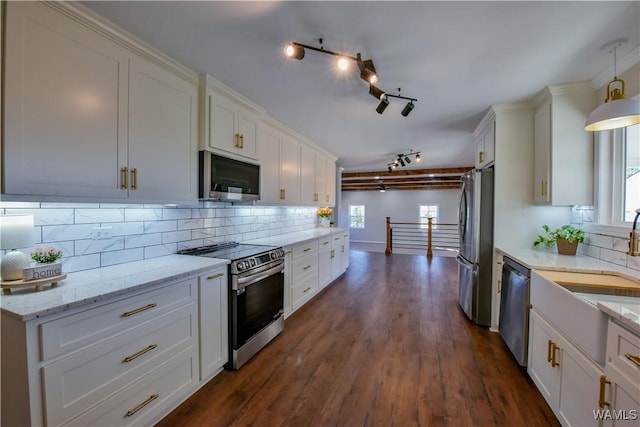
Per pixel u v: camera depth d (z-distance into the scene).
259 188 2.85
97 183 1.55
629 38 1.68
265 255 2.53
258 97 2.60
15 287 1.30
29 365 1.10
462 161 6.12
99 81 1.55
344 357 2.34
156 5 1.41
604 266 2.00
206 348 1.95
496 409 1.74
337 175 6.88
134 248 2.08
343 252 5.30
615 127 1.80
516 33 1.64
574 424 1.44
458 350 2.46
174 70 1.99
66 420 1.20
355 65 2.00
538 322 1.90
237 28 1.61
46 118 1.34
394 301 3.77
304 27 1.60
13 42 1.24
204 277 1.93
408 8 1.44
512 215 2.83
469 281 3.09
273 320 2.66
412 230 10.80
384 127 3.56
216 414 1.69
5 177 1.22
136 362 1.49
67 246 1.70
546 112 2.49
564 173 2.37
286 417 1.67
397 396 1.85
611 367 1.18
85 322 1.27
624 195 2.10
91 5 1.42
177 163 2.03
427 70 2.09
